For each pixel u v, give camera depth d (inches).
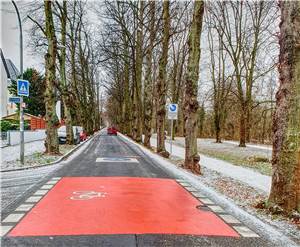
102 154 1085.8
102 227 313.7
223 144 1876.2
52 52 941.8
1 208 379.6
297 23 366.9
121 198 436.8
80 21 1594.5
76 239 281.1
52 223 324.8
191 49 723.4
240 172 764.6
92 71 2549.2
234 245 277.9
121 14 1523.1
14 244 269.7
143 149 1341.0
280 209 372.8
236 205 420.8
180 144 1846.7
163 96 1095.0
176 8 1242.6
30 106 2741.1
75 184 533.3
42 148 1175.0
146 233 299.6
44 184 531.5
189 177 632.4
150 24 1363.2
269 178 682.8
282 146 376.2
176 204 413.1
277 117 381.4
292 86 370.6
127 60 1786.4
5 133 1273.4
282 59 377.7
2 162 768.3
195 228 319.9
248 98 1674.5
